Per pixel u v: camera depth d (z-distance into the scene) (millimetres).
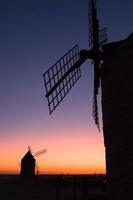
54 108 14891
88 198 15852
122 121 12438
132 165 11766
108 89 13547
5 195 26750
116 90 12922
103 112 14133
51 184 40500
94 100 16312
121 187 12227
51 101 14758
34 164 47250
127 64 12438
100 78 14625
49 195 25875
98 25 15664
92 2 15922
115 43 14711
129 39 12945
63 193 27797
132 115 11953
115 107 12938
